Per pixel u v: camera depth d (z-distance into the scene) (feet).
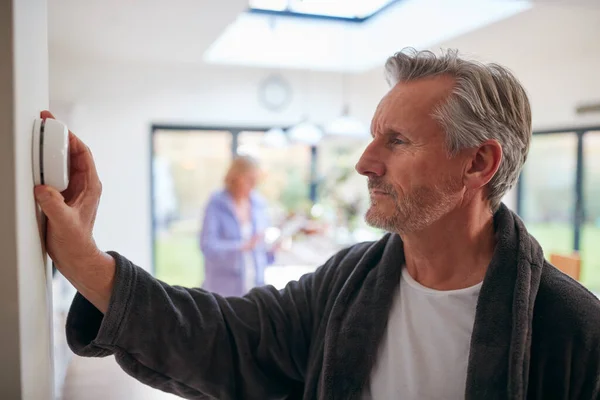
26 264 1.77
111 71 13.92
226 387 2.80
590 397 2.21
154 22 9.40
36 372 1.91
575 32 10.05
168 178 15.30
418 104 2.44
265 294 3.05
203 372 2.70
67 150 1.96
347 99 16.30
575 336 2.24
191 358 2.63
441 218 2.53
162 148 15.20
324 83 16.05
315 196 16.60
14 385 1.71
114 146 14.16
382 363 2.66
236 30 13.80
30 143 1.82
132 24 9.55
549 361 2.28
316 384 2.79
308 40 14.55
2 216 1.65
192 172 15.48
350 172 14.52
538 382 2.29
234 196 9.20
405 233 2.57
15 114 1.64
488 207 2.66
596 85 11.50
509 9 8.90
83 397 5.24
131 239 14.52
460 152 2.46
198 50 12.17
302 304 3.10
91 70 13.71
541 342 2.31
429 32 11.43
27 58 1.77
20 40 1.69
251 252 9.43
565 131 12.94
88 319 2.41
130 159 14.34
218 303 2.86
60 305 9.21
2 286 1.67
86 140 13.87
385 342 2.68
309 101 15.97
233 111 15.23
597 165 12.46
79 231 2.10
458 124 2.41
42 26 2.04
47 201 1.89
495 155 2.48
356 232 13.34
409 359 2.58
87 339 2.40
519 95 2.56
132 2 8.15
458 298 2.57
